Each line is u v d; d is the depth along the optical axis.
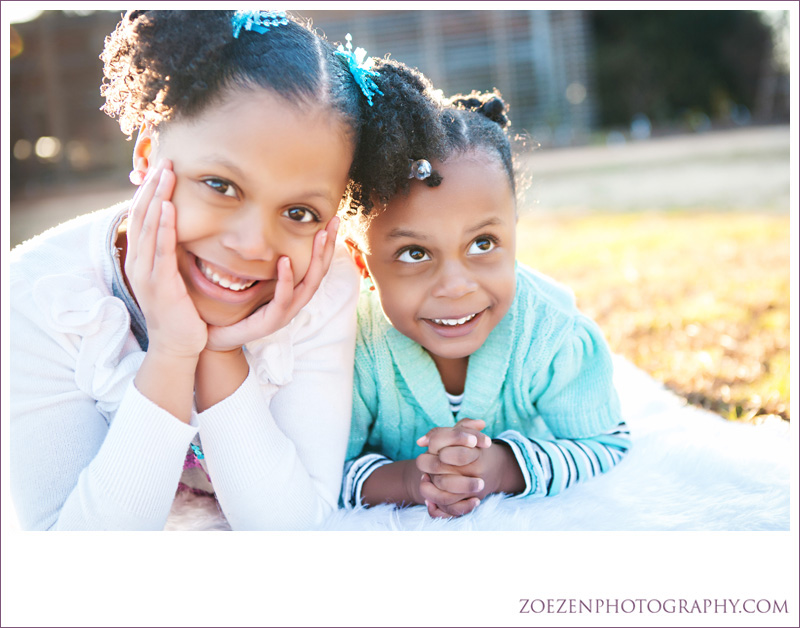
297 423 1.53
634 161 10.30
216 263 1.27
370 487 1.61
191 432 1.33
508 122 1.76
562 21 14.34
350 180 1.46
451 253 1.47
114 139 12.75
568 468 1.61
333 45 1.48
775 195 6.64
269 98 1.24
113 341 1.41
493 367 1.69
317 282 1.37
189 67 1.24
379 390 1.71
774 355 2.54
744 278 3.77
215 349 1.37
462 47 13.95
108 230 1.47
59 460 1.38
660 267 4.29
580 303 3.60
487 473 1.53
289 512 1.42
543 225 6.35
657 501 1.54
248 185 1.24
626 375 2.29
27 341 1.39
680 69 16.17
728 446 1.69
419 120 1.44
